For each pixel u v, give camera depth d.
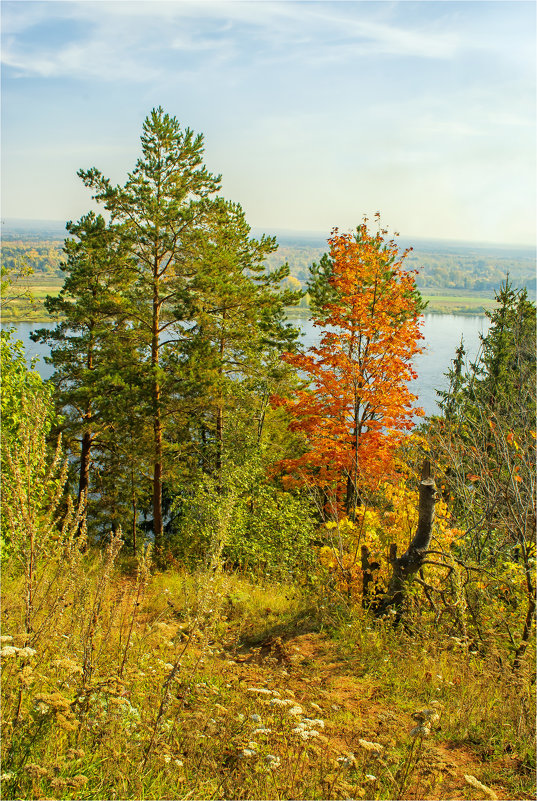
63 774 3.33
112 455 24.36
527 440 9.07
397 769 4.08
